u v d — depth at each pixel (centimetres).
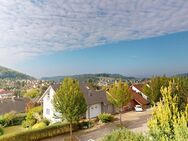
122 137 1361
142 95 6103
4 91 12575
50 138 3375
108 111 4928
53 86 4394
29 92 9594
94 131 3609
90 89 5203
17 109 6231
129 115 4800
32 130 3275
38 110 4931
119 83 4056
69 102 3114
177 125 1070
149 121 1220
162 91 1199
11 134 3089
